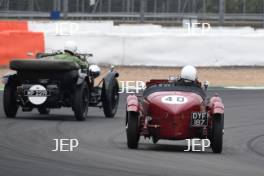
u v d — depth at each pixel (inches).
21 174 1326.3
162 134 1702.8
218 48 3964.1
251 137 2062.0
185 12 5851.4
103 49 3890.3
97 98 2463.1
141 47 3902.6
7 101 2298.2
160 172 1389.0
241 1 6072.8
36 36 3809.1
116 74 2529.5
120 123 2300.7
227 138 2027.6
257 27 5925.2
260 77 3863.2
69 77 2277.3
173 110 1685.5
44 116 2429.9
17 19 5644.7
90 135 1978.3
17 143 1750.7
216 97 1782.7
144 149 1739.7
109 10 5831.7
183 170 1422.2
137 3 5807.1
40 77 2295.8
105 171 1381.6
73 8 5816.9
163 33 3986.2
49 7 5698.8
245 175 1395.2
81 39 3865.7
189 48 3937.0
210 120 1715.1
